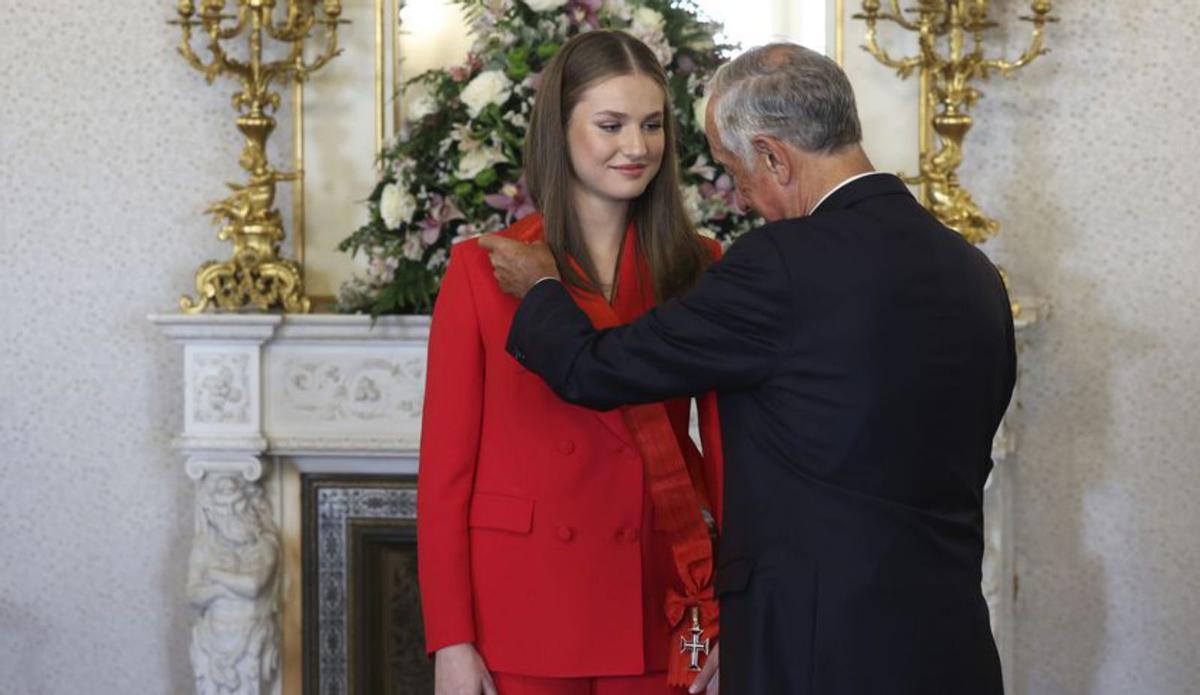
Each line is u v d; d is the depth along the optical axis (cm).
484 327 266
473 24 391
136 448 458
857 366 224
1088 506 442
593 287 267
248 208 419
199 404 416
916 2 438
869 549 223
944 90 412
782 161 240
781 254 228
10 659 464
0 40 453
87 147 454
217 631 413
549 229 266
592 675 260
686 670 261
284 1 448
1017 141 439
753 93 239
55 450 459
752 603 228
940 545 227
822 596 223
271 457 427
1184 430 437
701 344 230
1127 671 443
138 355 456
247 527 416
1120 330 438
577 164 265
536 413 264
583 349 238
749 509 232
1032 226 440
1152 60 433
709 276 235
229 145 452
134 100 452
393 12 440
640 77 262
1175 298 436
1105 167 436
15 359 459
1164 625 441
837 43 439
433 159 391
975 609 231
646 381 232
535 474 263
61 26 453
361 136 442
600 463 264
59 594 462
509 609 261
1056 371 441
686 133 384
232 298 418
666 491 262
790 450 228
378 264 400
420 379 414
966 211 412
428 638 262
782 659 224
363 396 415
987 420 238
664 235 272
